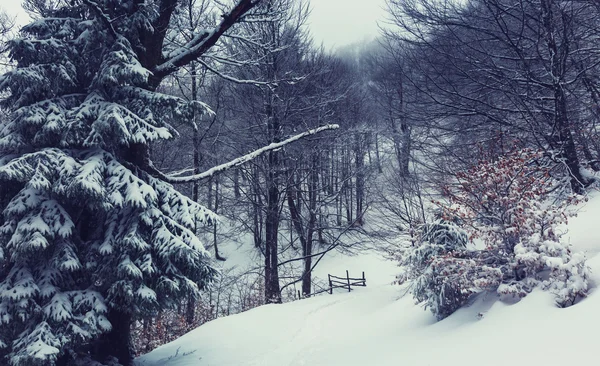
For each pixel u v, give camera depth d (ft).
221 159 67.46
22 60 24.48
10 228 21.71
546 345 14.15
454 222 24.88
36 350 19.66
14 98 24.68
